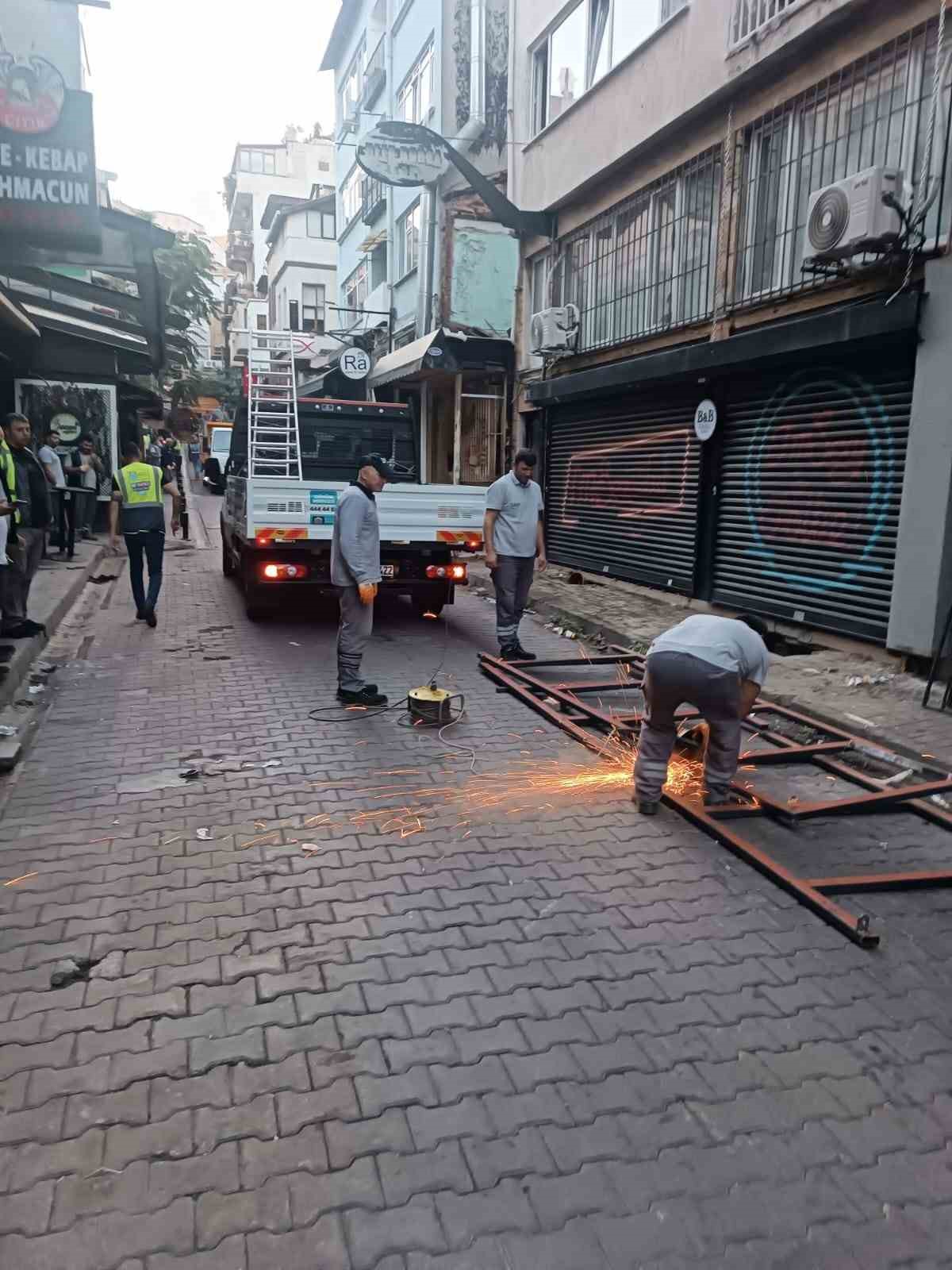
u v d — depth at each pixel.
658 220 11.35
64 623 9.71
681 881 4.15
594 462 12.86
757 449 9.41
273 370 11.71
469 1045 2.96
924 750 5.73
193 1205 2.32
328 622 10.11
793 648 9.04
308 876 4.09
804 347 8.05
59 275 15.33
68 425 17.23
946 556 7.07
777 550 9.16
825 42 8.30
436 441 19.62
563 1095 2.75
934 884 4.16
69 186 11.19
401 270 22.52
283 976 3.31
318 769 5.45
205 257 34.00
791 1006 3.23
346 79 29.44
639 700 7.19
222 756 5.64
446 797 5.07
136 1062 2.83
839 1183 2.46
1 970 3.30
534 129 14.55
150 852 4.30
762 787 5.46
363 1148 2.52
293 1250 2.20
